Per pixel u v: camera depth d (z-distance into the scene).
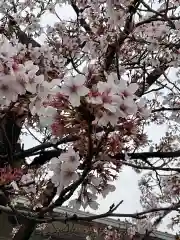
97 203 2.64
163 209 2.60
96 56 5.57
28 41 6.30
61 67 4.95
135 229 7.21
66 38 6.19
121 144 2.27
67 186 2.44
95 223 8.30
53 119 2.27
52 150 5.39
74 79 2.15
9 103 2.43
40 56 3.95
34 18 6.55
